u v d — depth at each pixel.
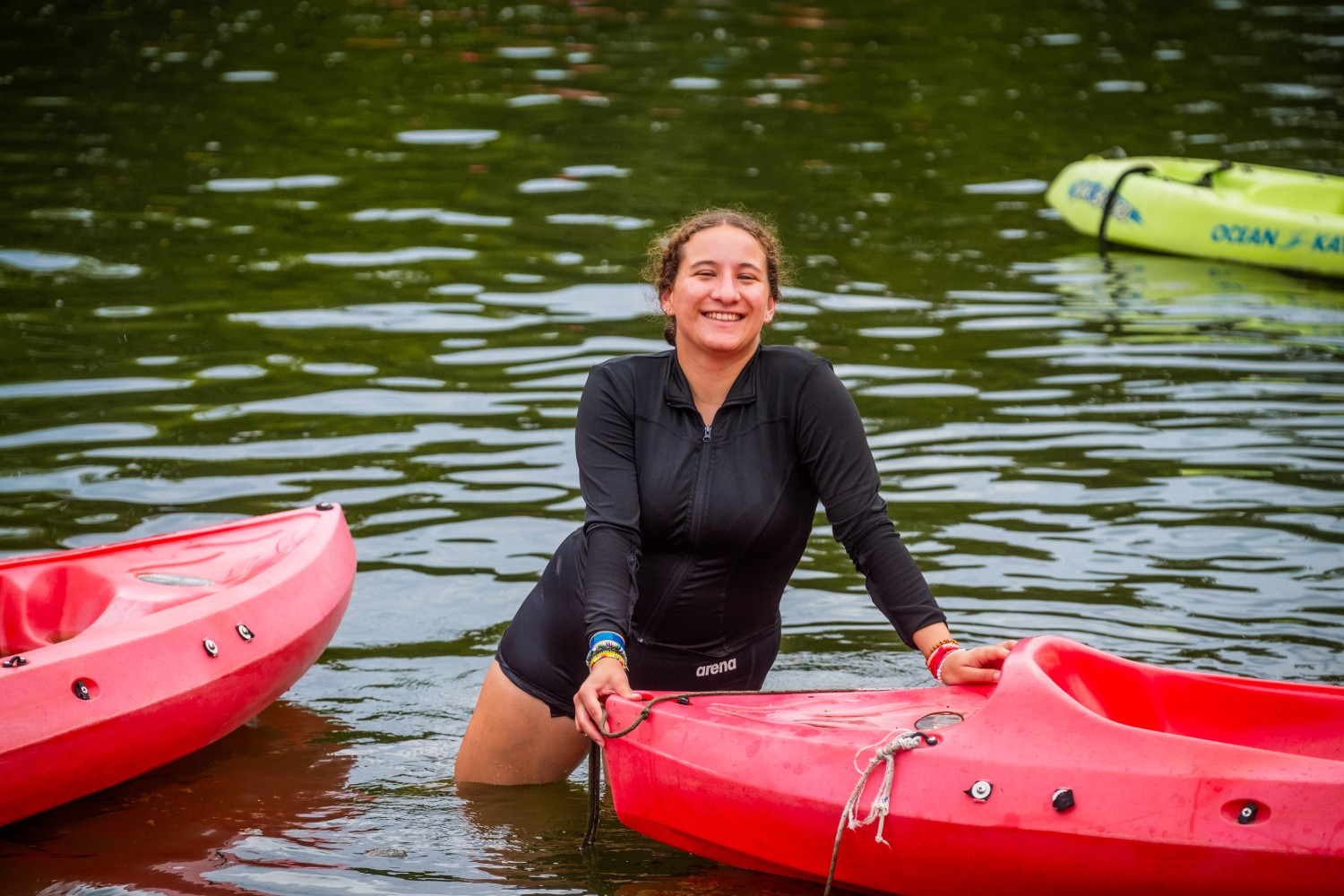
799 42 26.41
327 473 8.43
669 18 28.72
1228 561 7.23
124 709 5.22
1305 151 18.14
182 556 6.44
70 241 13.76
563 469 8.55
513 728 5.28
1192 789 4.12
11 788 4.94
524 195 15.87
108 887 4.68
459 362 10.53
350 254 13.51
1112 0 31.14
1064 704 4.34
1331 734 4.67
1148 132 19.48
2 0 28.78
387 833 5.03
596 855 4.90
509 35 26.61
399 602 6.93
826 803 4.46
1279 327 11.67
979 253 14.00
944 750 4.38
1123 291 12.77
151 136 18.45
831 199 15.95
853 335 11.29
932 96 21.94
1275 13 29.75
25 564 6.16
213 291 12.27
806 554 7.64
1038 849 4.21
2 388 9.80
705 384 4.88
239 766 5.55
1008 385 10.12
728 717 4.80
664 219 14.90
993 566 7.22
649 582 4.99
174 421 9.25
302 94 21.22
